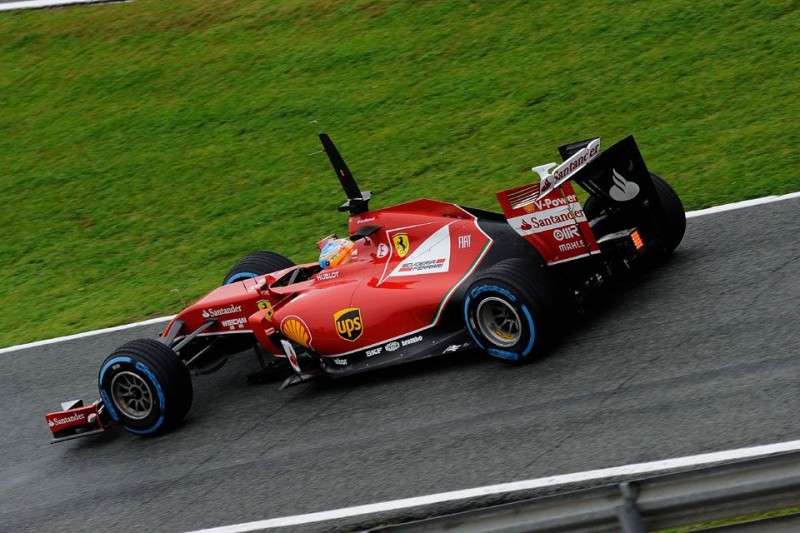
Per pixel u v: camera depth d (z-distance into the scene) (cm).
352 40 6300
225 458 2755
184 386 2969
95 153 5988
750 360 2403
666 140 4334
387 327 2884
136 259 4819
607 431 2289
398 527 1711
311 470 2542
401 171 4844
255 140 5612
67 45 7188
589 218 3142
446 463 2375
